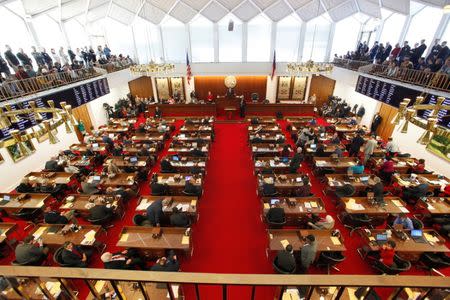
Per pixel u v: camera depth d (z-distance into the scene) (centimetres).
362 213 741
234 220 833
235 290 594
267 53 1961
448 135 401
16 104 952
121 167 1035
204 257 698
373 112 1529
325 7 1723
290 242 630
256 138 1205
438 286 161
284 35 1895
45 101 1091
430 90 970
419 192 825
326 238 641
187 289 598
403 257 649
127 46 1967
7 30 1195
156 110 1730
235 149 1327
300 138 1232
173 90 2198
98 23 1819
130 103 2053
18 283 184
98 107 1744
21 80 986
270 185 830
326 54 1959
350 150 1150
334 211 871
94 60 1477
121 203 841
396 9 1377
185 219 689
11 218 853
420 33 1302
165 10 1752
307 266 590
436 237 647
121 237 645
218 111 1859
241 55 1956
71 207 783
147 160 1079
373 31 1720
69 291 191
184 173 941
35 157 1148
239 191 979
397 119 495
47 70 1152
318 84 2122
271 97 2195
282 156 1088
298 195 830
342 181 900
